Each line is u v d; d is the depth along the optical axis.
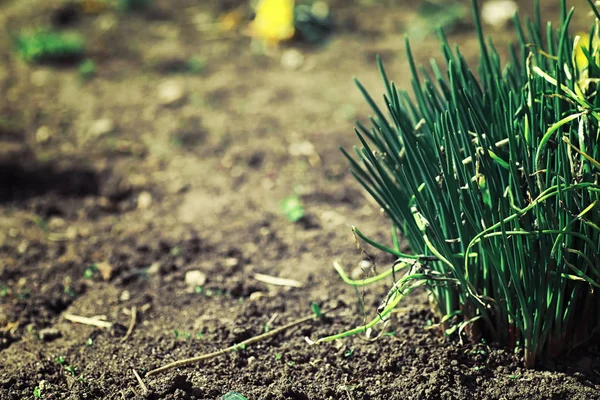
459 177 1.07
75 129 1.49
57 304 1.22
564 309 1.09
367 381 1.11
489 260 1.08
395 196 1.09
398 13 1.87
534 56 1.12
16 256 1.28
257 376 1.12
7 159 1.42
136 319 1.20
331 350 1.14
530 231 1.05
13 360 1.15
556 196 1.05
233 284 1.23
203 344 1.16
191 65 1.66
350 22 1.83
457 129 1.08
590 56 1.06
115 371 1.13
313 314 1.19
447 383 1.10
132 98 1.57
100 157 1.44
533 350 1.09
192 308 1.21
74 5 1.86
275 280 1.24
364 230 1.30
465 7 1.87
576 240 1.07
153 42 1.73
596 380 1.09
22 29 1.75
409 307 1.17
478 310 1.11
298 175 1.41
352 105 1.54
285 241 1.30
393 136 1.12
